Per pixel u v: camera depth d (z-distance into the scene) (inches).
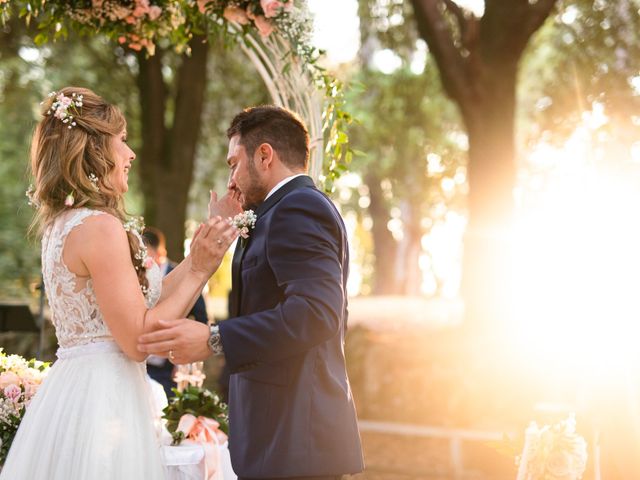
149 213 387.2
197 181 529.0
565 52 417.7
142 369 116.7
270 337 100.8
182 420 134.3
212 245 110.6
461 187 730.8
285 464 104.3
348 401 110.2
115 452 108.9
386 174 675.4
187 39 171.0
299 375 106.7
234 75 476.4
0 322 203.9
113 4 153.9
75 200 110.9
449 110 603.5
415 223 905.5
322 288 101.5
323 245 103.3
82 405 109.7
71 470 108.2
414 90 525.7
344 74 604.4
